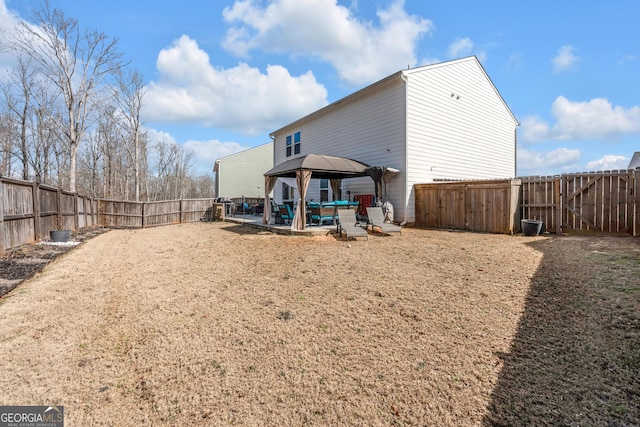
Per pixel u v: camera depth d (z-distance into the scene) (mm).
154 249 8406
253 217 17250
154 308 4020
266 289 4602
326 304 3957
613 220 7648
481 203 9492
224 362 2781
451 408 2158
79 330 3426
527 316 3422
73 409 2236
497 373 2506
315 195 16094
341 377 2531
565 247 6316
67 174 25812
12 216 7105
